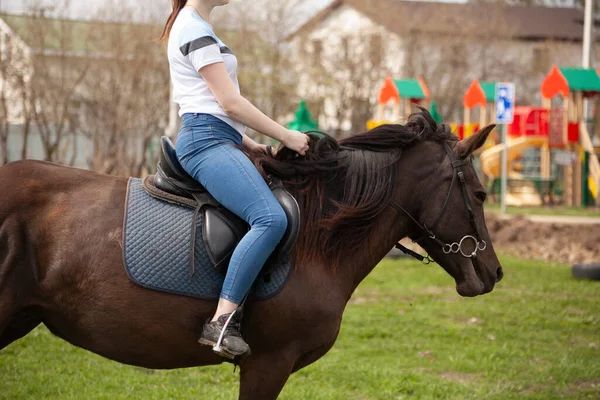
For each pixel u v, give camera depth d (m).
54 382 5.51
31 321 3.58
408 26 32.41
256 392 3.56
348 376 5.97
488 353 6.78
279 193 3.53
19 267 3.31
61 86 20.78
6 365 5.91
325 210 3.65
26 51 21.30
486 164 22.80
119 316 3.35
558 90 21.48
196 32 3.40
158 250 3.39
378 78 30.16
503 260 12.03
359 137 3.81
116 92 20.73
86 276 3.33
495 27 35.62
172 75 3.51
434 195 3.81
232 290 3.34
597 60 40.09
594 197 21.66
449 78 33.47
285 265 3.52
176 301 3.40
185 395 5.37
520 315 8.34
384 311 8.41
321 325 3.56
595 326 7.92
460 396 5.54
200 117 3.42
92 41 22.31
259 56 27.94
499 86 16.59
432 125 3.90
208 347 3.51
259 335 3.50
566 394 5.61
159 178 3.55
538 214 18.19
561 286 9.99
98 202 3.45
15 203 3.34
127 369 6.03
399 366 6.34
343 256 3.68
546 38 41.00
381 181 3.72
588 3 21.38
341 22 34.84
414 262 12.01
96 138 21.23
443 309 8.59
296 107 28.55
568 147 22.16
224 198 3.41
